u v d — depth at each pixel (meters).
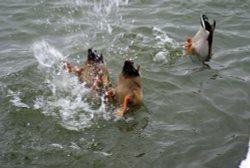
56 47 5.59
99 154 4.69
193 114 4.95
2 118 4.91
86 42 5.64
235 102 5.04
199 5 6.13
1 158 4.66
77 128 4.86
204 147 4.73
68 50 5.55
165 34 5.73
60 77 5.25
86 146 4.74
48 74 5.28
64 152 4.70
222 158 4.67
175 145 4.75
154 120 4.91
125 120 4.91
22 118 4.92
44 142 4.77
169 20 5.93
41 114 4.95
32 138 4.79
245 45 5.61
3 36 5.74
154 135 4.81
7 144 4.75
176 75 5.27
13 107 4.98
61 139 4.79
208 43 5.43
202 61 5.43
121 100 5.01
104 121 4.91
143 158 4.67
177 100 5.06
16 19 5.96
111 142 4.77
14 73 5.28
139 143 4.76
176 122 4.90
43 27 5.84
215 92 5.12
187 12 6.03
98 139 4.79
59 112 4.96
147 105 5.02
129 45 5.59
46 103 5.03
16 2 6.21
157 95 5.09
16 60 5.44
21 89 5.13
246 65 5.39
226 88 5.16
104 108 5.00
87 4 6.18
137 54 5.49
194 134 4.82
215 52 5.54
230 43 5.64
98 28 5.81
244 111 4.97
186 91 5.12
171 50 5.54
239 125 4.88
